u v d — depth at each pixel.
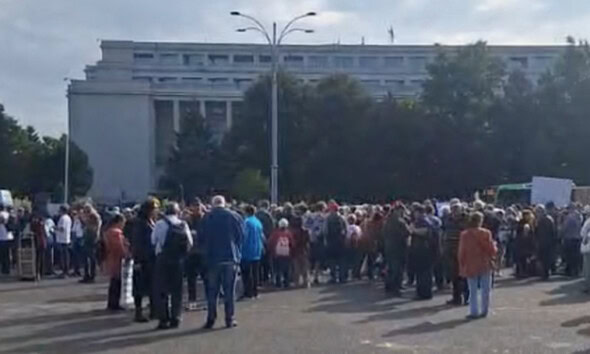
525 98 78.88
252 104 84.88
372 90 126.19
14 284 27.45
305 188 81.00
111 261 19.55
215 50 134.00
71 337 15.30
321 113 81.38
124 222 19.92
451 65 81.06
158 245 16.52
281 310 19.55
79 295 23.64
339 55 134.12
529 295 23.09
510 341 14.62
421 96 86.50
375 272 29.00
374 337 15.13
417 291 22.33
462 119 79.31
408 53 133.25
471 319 17.75
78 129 123.56
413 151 78.12
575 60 78.94
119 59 132.38
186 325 16.81
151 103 125.88
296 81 85.81
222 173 88.19
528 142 77.38
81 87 123.75
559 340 14.73
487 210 28.34
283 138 82.38
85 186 102.19
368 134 79.69
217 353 13.45
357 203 74.62
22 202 61.62
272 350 13.70
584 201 54.59
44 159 99.50
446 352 13.48
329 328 16.36
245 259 22.06
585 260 23.81
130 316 18.41
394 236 23.62
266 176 81.19
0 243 31.23
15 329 16.41
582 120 76.69
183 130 107.06
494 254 18.23
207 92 126.75
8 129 98.00
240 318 17.98
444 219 23.73
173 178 101.12
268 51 133.88
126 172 124.00
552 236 28.67
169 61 133.75
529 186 61.88
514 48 131.00
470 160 77.62
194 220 23.28
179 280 16.53
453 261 20.67
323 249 27.50
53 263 31.41
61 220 31.09
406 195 79.19
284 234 26.09
